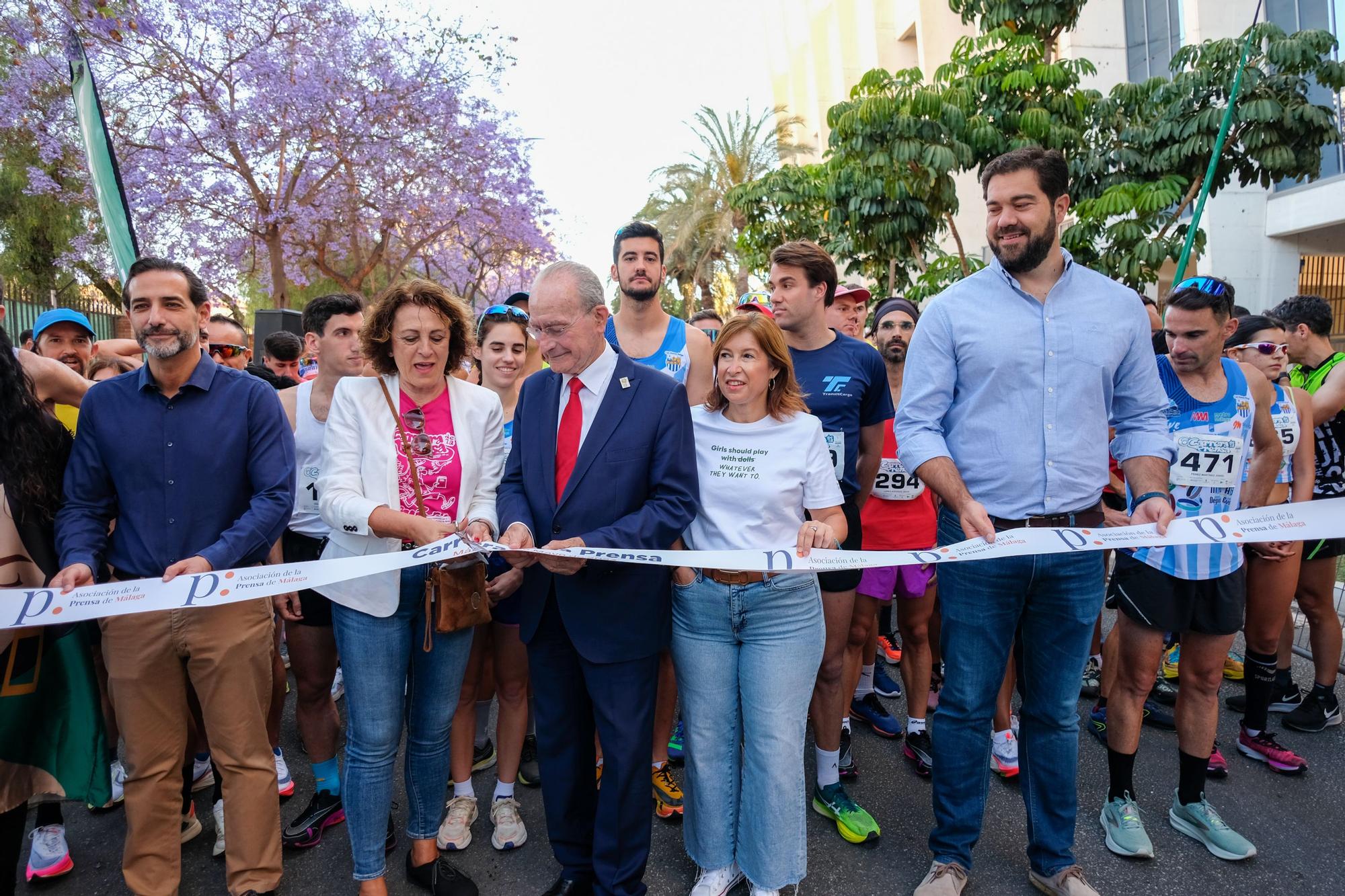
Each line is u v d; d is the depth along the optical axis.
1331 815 3.07
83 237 11.83
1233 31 14.98
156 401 2.46
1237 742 3.63
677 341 3.45
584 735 2.50
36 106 10.14
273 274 11.39
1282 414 3.58
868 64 28.56
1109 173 9.73
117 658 2.36
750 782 2.46
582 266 2.41
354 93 10.95
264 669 2.51
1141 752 3.59
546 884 2.68
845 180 10.38
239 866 2.45
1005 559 2.45
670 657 3.09
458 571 2.46
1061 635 2.51
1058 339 2.43
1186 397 3.11
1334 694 3.78
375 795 2.44
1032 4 9.77
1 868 2.35
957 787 2.57
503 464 2.74
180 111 10.43
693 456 2.47
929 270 10.59
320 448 3.25
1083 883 2.50
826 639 2.99
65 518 2.39
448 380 2.68
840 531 2.53
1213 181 9.06
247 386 2.56
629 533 2.28
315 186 11.27
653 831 3.02
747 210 13.57
